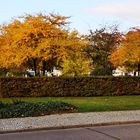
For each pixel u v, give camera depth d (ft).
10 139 42.42
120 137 43.09
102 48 182.39
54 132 47.39
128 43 164.04
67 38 127.65
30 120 55.31
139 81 111.55
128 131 47.57
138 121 55.72
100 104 77.77
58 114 61.93
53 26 124.77
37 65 134.51
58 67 136.98
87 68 134.10
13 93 101.40
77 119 56.39
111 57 170.50
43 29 122.83
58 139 42.01
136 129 49.39
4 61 125.29
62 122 53.42
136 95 110.01
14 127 49.39
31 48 121.39
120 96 106.32
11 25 130.21
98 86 107.14
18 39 121.70
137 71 183.52
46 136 44.24
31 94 102.37
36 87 102.68
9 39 128.67
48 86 103.40
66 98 97.60
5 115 58.29
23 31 121.80
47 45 120.47
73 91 104.99
